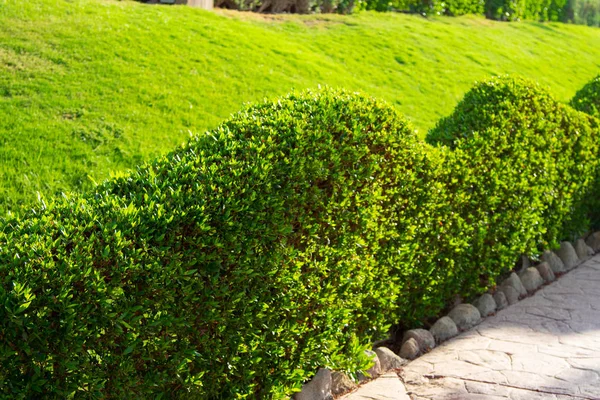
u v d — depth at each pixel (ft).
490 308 20.42
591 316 19.45
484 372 15.88
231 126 15.53
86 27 32.63
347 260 15.48
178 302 11.67
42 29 31.32
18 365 9.59
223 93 30.45
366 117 16.53
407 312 18.44
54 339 9.91
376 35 45.55
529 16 67.51
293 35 42.11
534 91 23.86
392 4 55.11
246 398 13.41
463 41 50.70
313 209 14.64
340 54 40.75
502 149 21.24
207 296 12.16
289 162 14.19
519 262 23.98
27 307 9.57
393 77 39.73
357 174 15.60
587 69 55.52
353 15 50.29
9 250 10.18
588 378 15.24
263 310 13.44
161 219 11.73
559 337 17.93
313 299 14.67
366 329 16.81
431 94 39.19
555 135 23.81
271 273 13.33
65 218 11.24
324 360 14.93
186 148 14.90
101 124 25.73
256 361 13.17
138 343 11.13
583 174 25.93
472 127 21.71
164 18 36.40
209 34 35.91
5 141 23.34
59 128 24.85
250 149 14.21
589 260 25.80
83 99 26.99
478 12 61.93
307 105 16.34
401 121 17.43
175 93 29.25
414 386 15.53
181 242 11.92
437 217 18.38
